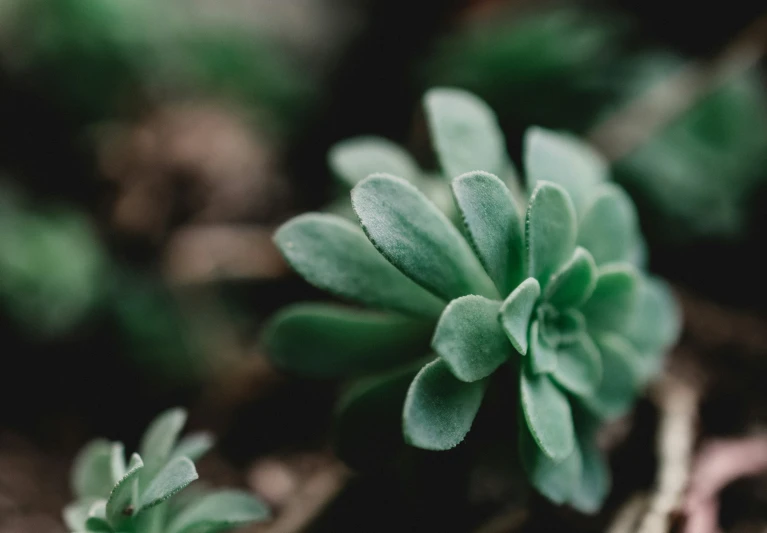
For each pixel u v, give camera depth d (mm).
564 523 189
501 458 182
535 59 281
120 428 243
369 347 177
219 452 226
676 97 256
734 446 199
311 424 230
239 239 264
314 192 319
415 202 160
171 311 262
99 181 293
